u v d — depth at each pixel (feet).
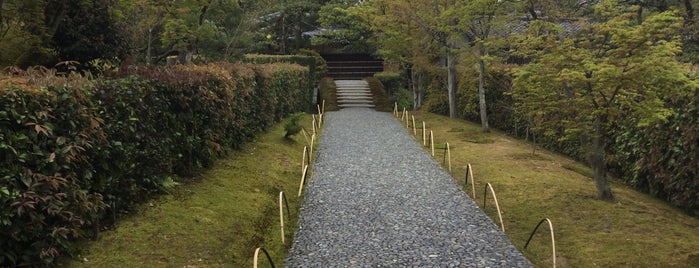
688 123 23.97
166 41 45.78
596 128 24.29
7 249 12.82
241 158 31.19
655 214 22.62
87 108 15.83
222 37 64.75
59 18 29.78
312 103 78.64
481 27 46.73
